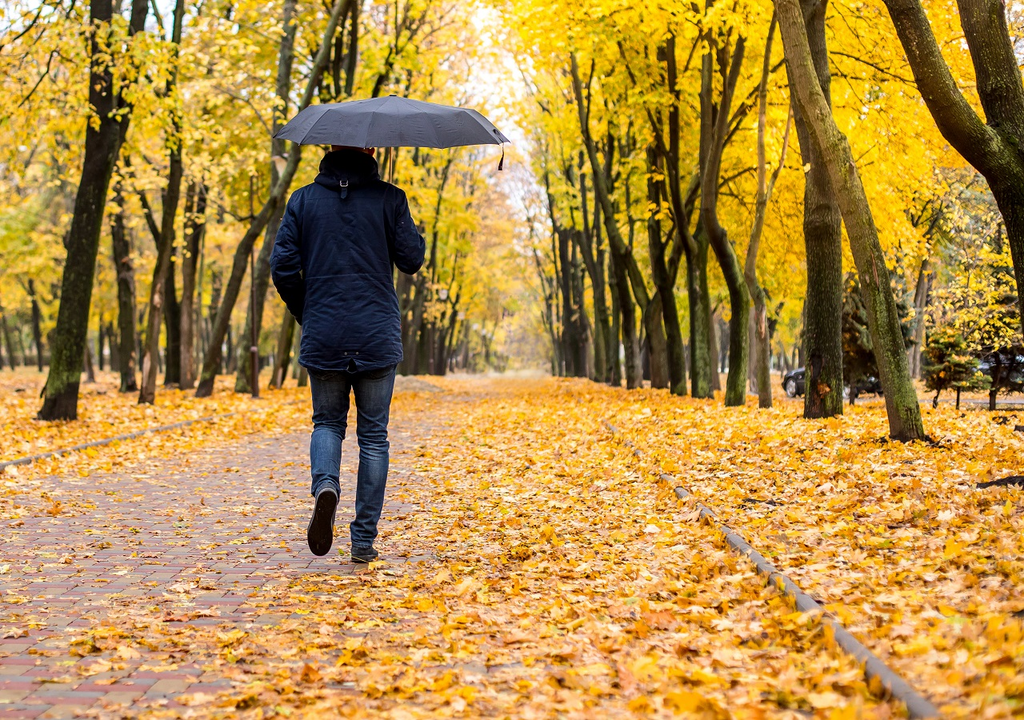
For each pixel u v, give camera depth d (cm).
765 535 539
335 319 476
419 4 2247
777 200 1866
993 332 1648
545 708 290
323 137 481
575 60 2011
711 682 301
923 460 747
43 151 2633
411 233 498
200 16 2008
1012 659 281
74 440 1151
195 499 771
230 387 2820
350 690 312
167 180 2177
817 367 1200
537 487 831
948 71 664
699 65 1708
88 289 1390
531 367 12138
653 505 696
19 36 1330
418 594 441
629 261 2402
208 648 359
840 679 292
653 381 2342
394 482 883
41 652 352
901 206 1628
